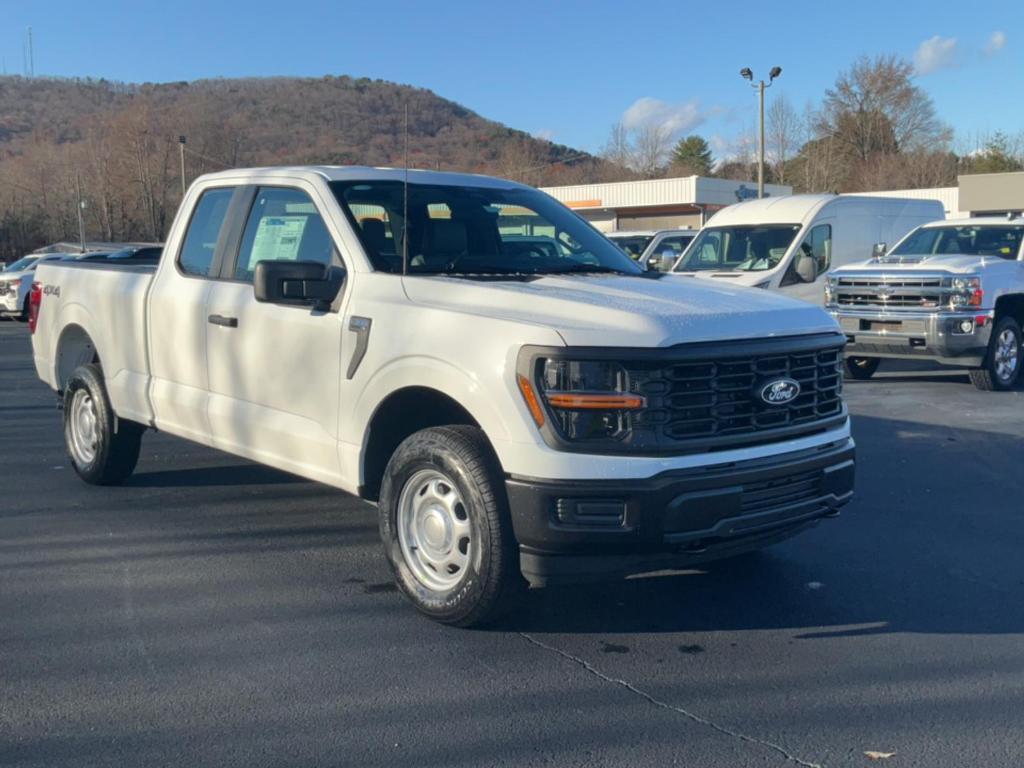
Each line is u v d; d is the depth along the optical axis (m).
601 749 3.85
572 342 4.46
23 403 12.09
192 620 5.11
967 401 11.97
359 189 5.91
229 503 7.35
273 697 4.27
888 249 16.44
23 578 5.71
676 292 5.17
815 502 5.01
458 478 4.72
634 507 4.43
